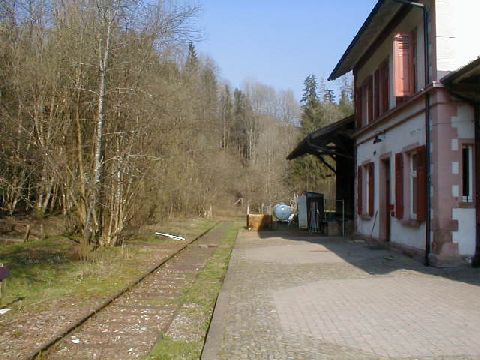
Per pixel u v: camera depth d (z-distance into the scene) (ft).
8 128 69.21
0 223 71.87
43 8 73.15
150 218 86.94
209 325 23.13
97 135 52.44
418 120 43.11
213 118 167.22
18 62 70.18
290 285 32.68
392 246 50.93
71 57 54.95
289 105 276.21
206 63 209.87
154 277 38.93
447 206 38.45
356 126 67.92
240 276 37.06
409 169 46.85
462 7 39.29
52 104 65.10
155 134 61.00
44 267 40.83
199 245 66.03
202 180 155.22
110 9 52.03
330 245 59.06
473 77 36.99
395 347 18.75
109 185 56.24
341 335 20.54
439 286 30.50
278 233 86.02
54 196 83.61
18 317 24.66
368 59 61.57
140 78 55.42
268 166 197.67
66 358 18.80
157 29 55.72
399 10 47.83
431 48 40.09
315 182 179.22
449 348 18.49
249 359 17.78
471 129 38.68
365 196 65.10
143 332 22.58
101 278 36.83
